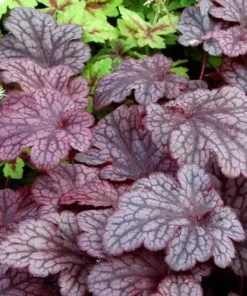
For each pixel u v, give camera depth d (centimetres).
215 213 81
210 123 87
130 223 79
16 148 85
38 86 95
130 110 94
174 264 77
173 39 110
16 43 102
